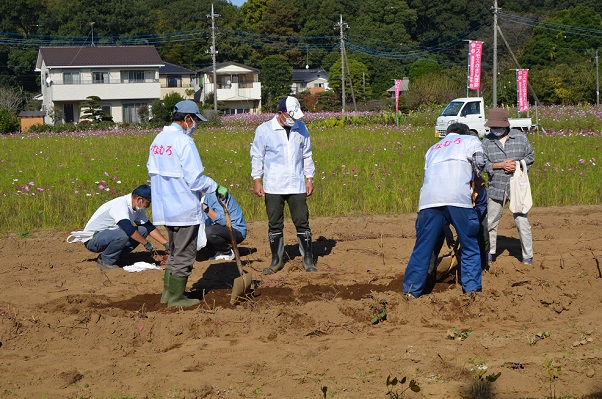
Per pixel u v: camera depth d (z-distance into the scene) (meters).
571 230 10.70
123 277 8.38
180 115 7.14
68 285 8.10
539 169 16.27
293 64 78.75
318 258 9.19
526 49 66.75
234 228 9.00
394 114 38.16
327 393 5.12
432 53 77.62
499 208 8.09
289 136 8.30
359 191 13.79
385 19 77.75
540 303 6.96
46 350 6.15
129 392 5.20
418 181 14.55
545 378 5.29
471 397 5.06
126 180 15.25
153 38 73.62
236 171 16.36
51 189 13.97
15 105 58.62
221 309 6.85
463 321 6.75
